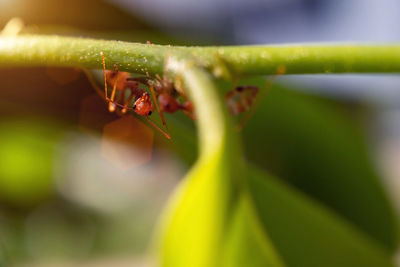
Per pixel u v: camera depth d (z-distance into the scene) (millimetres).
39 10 130
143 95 90
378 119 180
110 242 245
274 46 79
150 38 141
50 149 185
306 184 144
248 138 141
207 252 68
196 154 113
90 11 139
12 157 186
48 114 135
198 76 71
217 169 66
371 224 144
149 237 241
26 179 199
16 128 155
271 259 71
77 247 233
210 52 77
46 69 127
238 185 67
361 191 144
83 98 132
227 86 105
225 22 170
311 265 88
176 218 67
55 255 225
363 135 146
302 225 90
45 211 216
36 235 217
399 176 230
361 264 88
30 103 133
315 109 141
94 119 133
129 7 144
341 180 145
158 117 100
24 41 79
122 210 238
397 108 179
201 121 67
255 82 131
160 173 198
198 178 65
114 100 95
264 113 140
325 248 89
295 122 142
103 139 137
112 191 229
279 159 143
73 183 214
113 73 92
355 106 172
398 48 82
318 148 143
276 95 140
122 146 141
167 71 73
